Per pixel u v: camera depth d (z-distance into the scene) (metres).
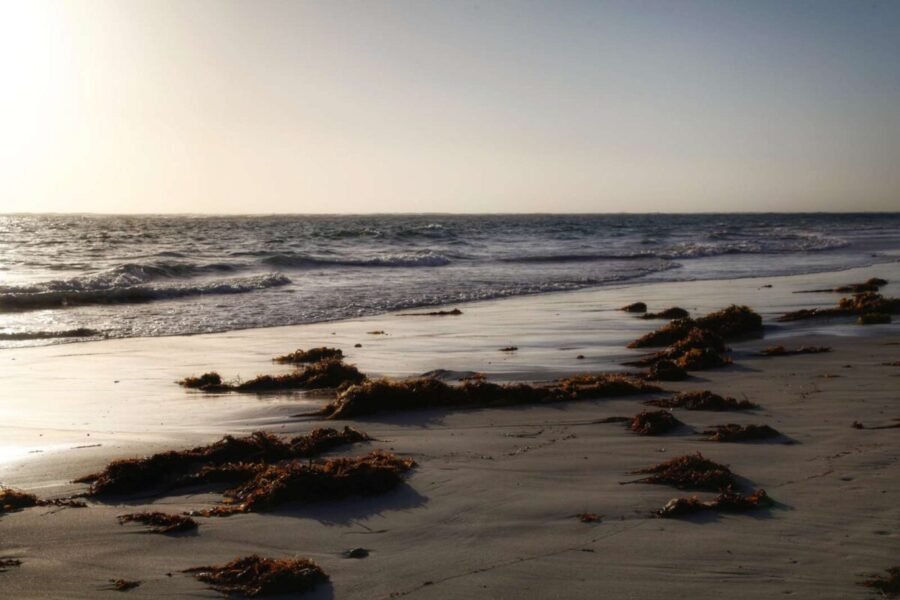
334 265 36.72
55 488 7.25
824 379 11.79
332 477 6.89
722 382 11.70
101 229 82.00
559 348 15.28
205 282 27.66
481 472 7.58
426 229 85.19
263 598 5.04
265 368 13.77
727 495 6.57
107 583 5.27
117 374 13.22
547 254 45.19
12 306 21.38
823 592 5.04
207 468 7.49
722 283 28.98
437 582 5.24
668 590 5.09
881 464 7.64
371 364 13.74
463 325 18.66
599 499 6.80
